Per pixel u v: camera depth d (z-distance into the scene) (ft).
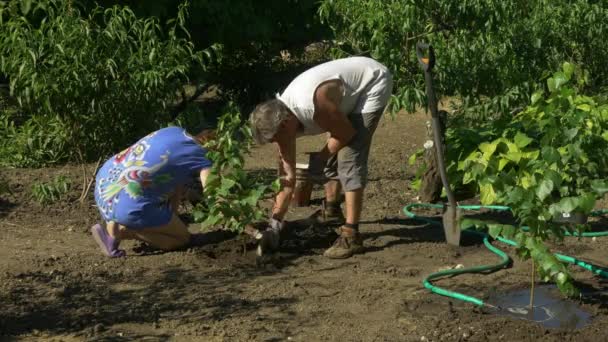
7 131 32.01
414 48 28.14
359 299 18.20
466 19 28.58
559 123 18.52
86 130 25.75
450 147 25.50
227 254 20.99
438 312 17.51
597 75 35.09
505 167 24.52
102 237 20.70
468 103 29.81
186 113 27.30
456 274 19.65
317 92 19.43
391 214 24.76
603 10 34.53
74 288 18.75
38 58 24.11
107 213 20.51
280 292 18.61
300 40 44.24
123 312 17.51
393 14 27.37
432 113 20.72
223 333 16.52
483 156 24.50
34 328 16.74
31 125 32.27
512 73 29.78
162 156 20.16
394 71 27.61
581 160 19.02
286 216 24.23
